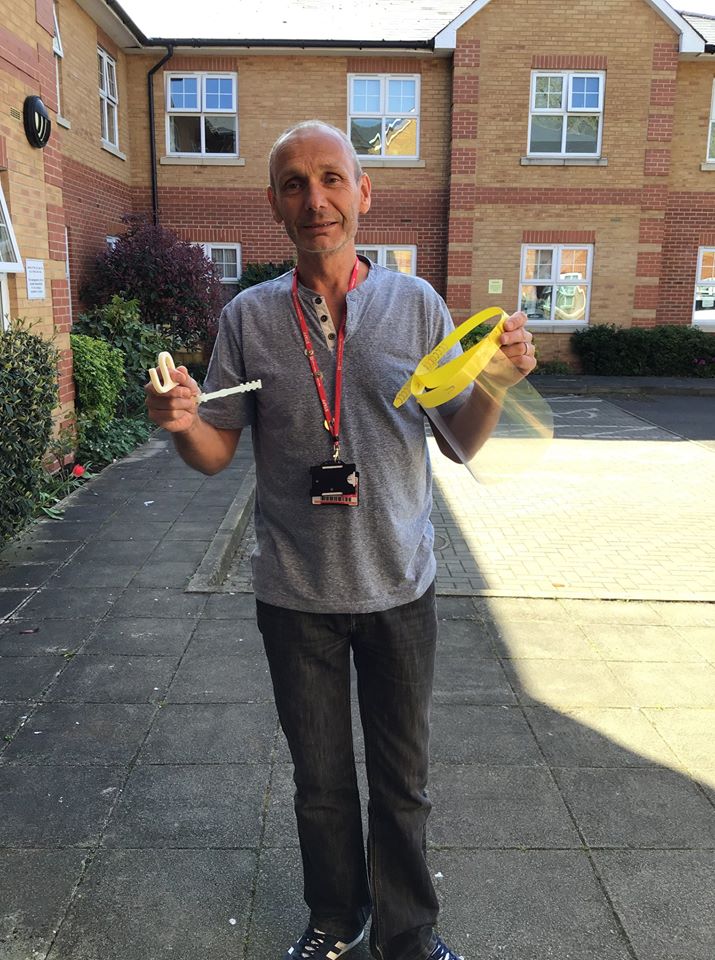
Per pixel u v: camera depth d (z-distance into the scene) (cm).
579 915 228
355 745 314
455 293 1617
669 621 438
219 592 468
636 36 1535
